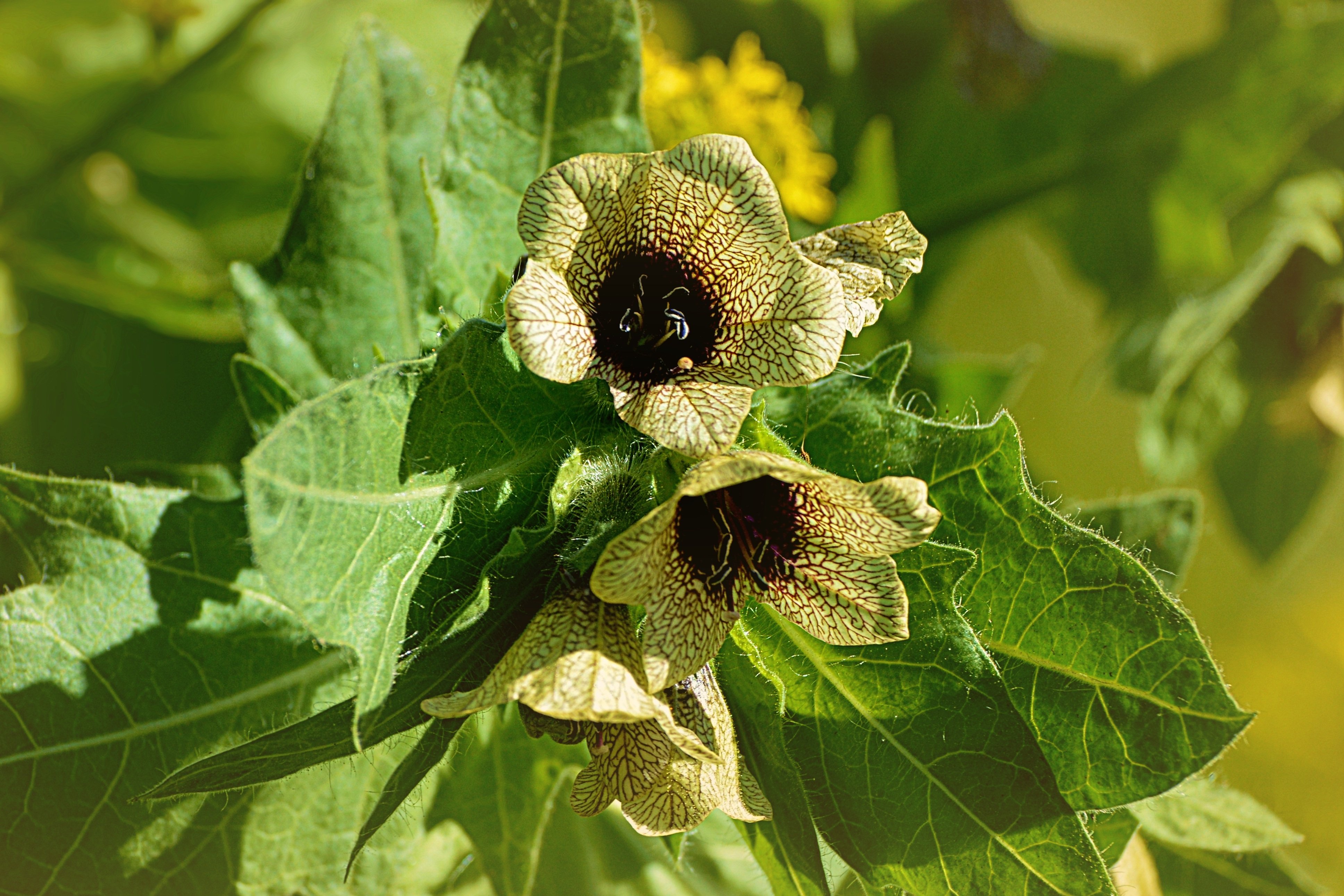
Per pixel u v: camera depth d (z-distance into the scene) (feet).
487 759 1.22
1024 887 1.11
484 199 1.19
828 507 1.07
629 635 1.08
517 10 1.18
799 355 1.08
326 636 1.04
